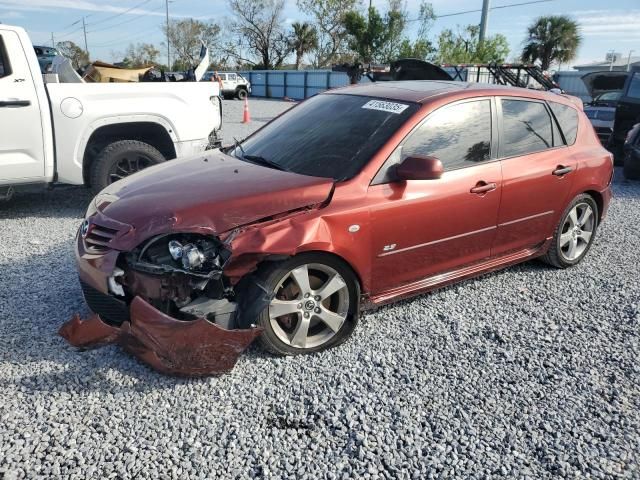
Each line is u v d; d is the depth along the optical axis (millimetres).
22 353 3389
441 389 3164
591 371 3387
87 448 2617
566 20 36844
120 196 3502
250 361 3355
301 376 3229
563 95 5031
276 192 3248
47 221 6344
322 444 2703
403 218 3605
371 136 3736
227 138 13164
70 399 2965
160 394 3029
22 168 5938
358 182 3467
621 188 8906
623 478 2547
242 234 3055
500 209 4176
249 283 3166
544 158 4480
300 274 3271
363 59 42188
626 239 6027
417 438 2762
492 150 4152
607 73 13141
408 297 3945
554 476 2549
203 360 2965
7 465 2490
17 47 5750
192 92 6844
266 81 41594
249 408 2943
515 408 3018
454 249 4023
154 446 2650
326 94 4645
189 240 3057
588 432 2846
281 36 59344
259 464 2559
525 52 38031
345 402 3023
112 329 2984
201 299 3082
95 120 6215
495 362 3463
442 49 32094
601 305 4312
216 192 3285
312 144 3918
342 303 3516
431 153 3797
